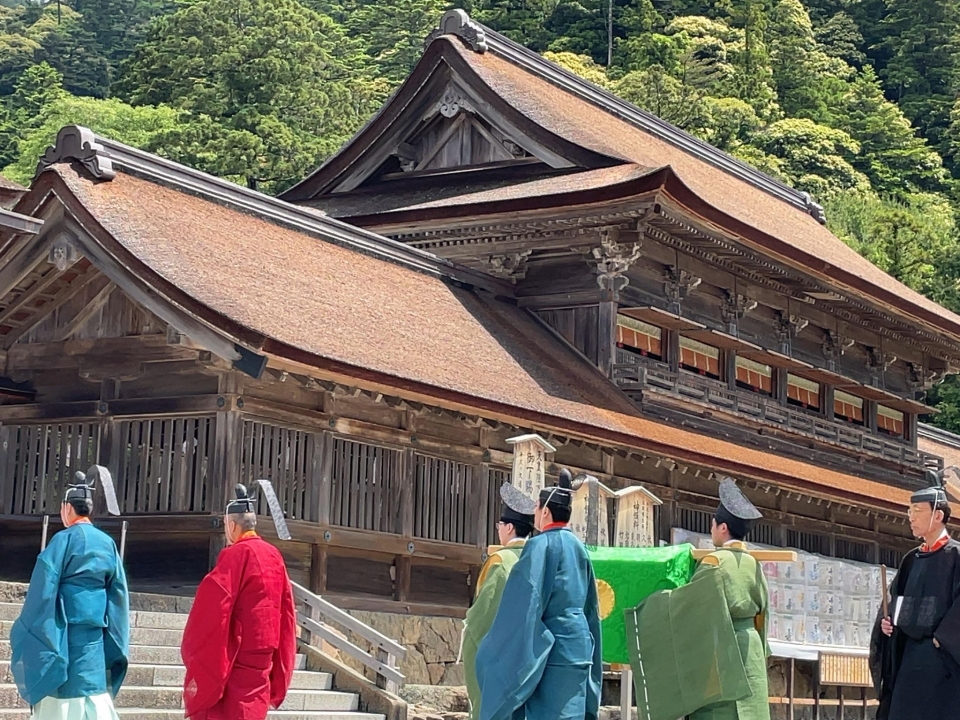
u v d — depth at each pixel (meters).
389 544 18.86
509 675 8.62
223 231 19.20
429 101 27.78
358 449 18.66
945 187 87.69
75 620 9.29
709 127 80.94
